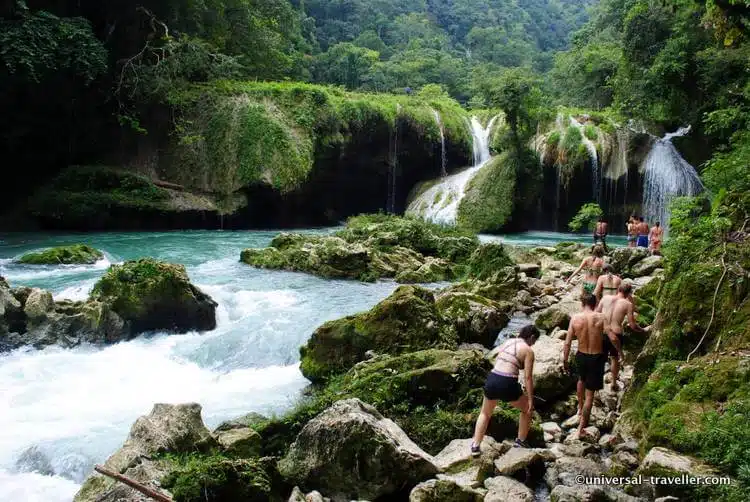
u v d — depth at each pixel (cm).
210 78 3191
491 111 3747
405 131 3366
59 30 2530
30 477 684
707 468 531
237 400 896
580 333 743
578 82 4369
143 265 1223
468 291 1463
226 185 2862
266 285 1578
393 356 914
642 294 1167
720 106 2566
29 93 2522
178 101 2927
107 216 2595
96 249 1953
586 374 733
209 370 1064
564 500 527
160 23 2925
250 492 563
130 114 2858
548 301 1423
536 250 2009
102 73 2650
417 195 3412
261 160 2855
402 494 603
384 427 623
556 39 9412
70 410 860
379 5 7575
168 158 2942
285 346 1126
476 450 647
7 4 2441
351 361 956
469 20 8594
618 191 3080
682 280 771
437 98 3959
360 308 1352
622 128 3103
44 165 2795
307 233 2725
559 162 3073
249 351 1120
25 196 2723
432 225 2369
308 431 631
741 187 919
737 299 720
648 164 3014
